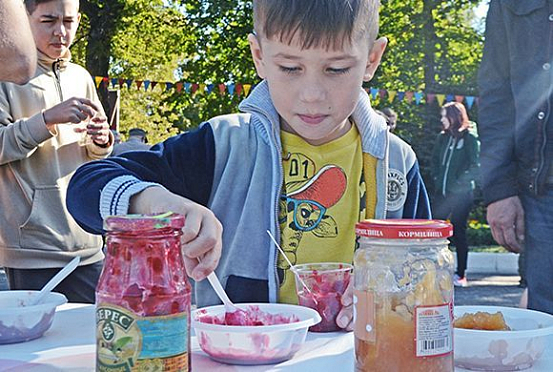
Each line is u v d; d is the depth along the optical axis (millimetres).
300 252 1535
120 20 11906
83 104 2473
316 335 1212
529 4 2479
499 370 1029
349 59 1336
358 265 941
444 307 900
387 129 1615
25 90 2508
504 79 2586
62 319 1339
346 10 1295
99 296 843
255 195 1538
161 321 829
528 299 2535
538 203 2482
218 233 1071
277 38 1320
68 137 2568
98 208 1193
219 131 1595
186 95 13141
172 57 13438
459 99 7844
